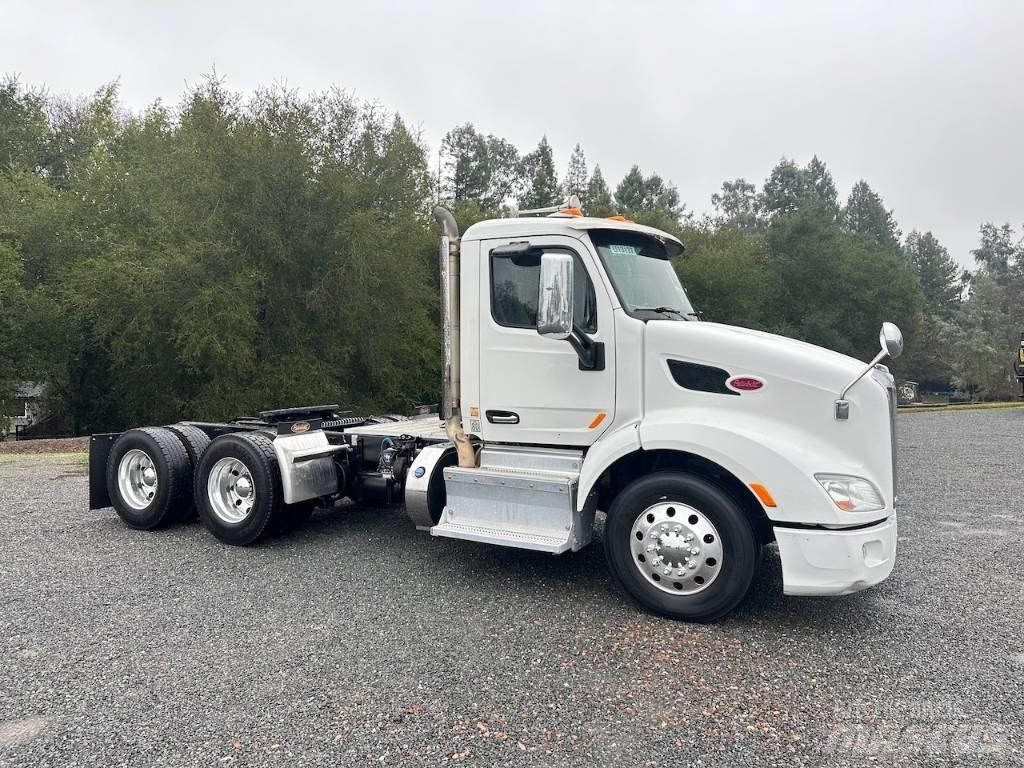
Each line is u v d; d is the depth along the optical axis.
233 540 5.73
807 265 39.00
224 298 17.61
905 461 10.95
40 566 5.23
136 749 2.81
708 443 4.00
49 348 21.55
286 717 3.05
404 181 21.59
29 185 24.16
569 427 4.61
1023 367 21.48
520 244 4.68
